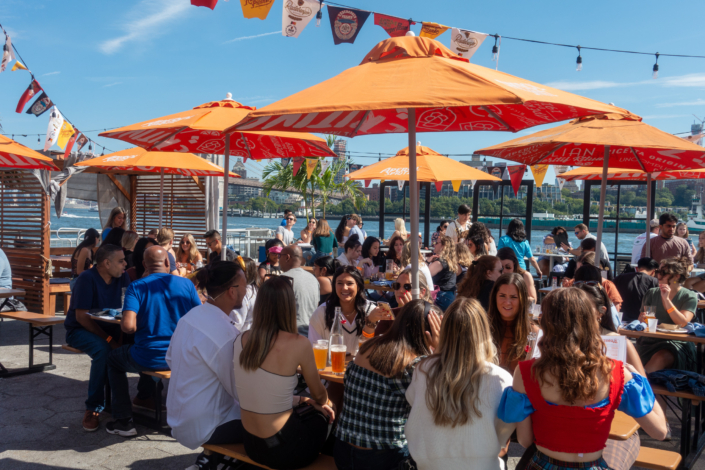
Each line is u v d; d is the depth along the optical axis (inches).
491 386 81.6
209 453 121.8
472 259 240.5
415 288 123.2
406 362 94.3
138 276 223.8
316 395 112.6
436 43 117.8
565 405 77.6
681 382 142.7
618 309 187.6
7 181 329.7
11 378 211.5
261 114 95.7
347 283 143.1
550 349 78.5
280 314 106.4
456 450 81.1
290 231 439.8
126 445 154.3
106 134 178.2
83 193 408.2
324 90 104.2
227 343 121.5
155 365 155.9
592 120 187.0
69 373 219.8
